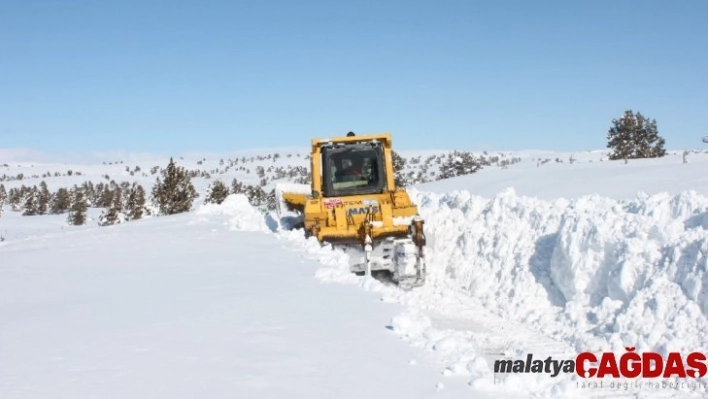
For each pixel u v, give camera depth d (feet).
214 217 61.93
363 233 33.63
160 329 17.71
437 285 31.96
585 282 24.34
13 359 14.88
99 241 43.42
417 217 32.35
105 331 17.52
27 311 20.61
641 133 162.61
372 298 22.16
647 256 22.16
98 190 467.93
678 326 18.85
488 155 641.81
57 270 30.22
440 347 16.02
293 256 32.37
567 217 28.12
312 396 12.71
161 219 65.67
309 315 19.48
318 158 39.99
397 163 128.47
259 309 20.18
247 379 13.58
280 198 51.06
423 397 12.86
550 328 22.93
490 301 27.66
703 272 19.51
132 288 24.32
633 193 52.54
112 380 13.35
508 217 33.12
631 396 15.56
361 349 16.03
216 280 25.55
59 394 12.45
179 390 12.81
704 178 53.83
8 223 262.88
